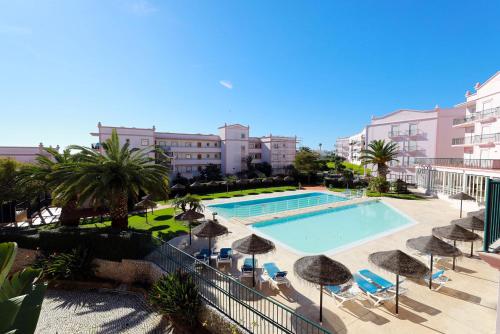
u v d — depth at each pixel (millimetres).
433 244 8195
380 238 14219
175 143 44375
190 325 8219
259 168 50656
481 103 25734
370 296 8047
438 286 8711
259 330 6676
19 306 3186
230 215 21172
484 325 6734
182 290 8359
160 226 16750
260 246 8688
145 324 8914
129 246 11875
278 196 31344
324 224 18859
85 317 9367
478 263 10617
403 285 8789
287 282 8750
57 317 9383
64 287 11578
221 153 49125
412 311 7367
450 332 6477
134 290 11172
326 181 40281
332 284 6355
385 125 41375
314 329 6613
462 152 35312
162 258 11227
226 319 7254
